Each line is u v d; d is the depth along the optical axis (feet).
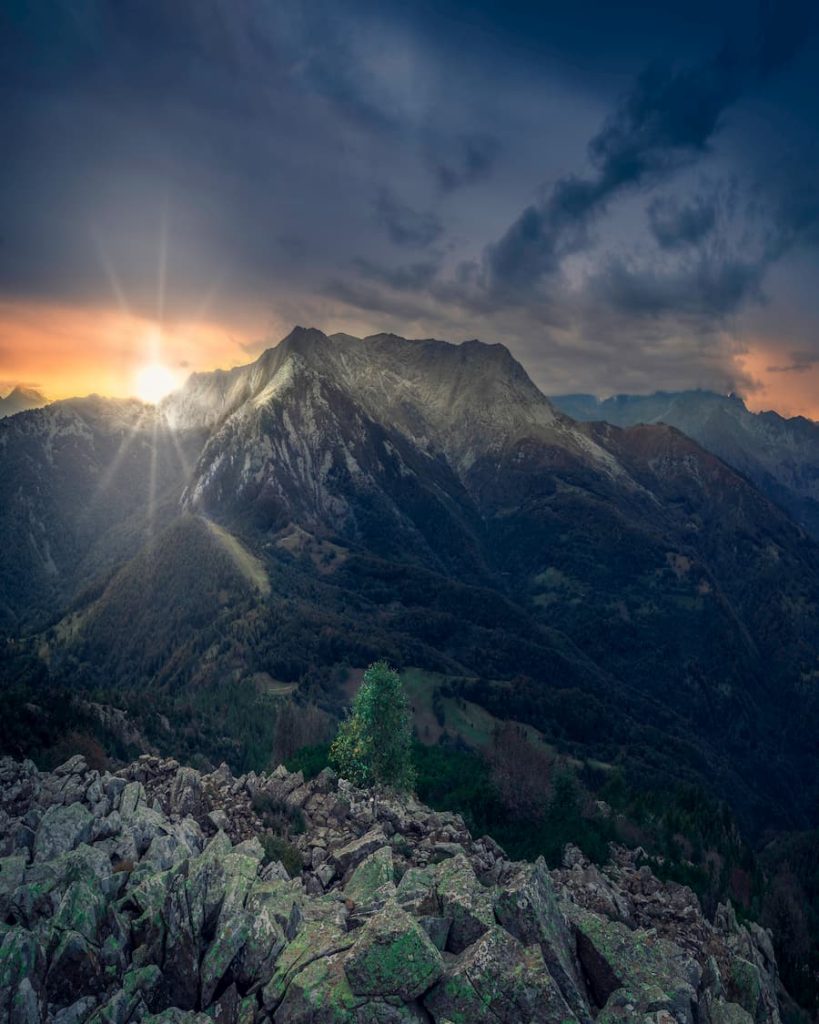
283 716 440.86
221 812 134.62
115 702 466.70
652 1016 73.15
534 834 203.51
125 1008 72.90
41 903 87.61
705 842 269.03
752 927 182.91
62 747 239.50
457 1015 69.87
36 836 107.04
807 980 201.05
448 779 251.19
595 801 266.77
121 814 119.24
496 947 74.69
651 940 90.89
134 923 83.76
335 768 211.41
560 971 77.71
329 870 116.06
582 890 136.56
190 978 77.56
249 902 88.38
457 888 88.33
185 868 91.61
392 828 147.64
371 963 72.69
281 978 75.56
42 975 75.61
